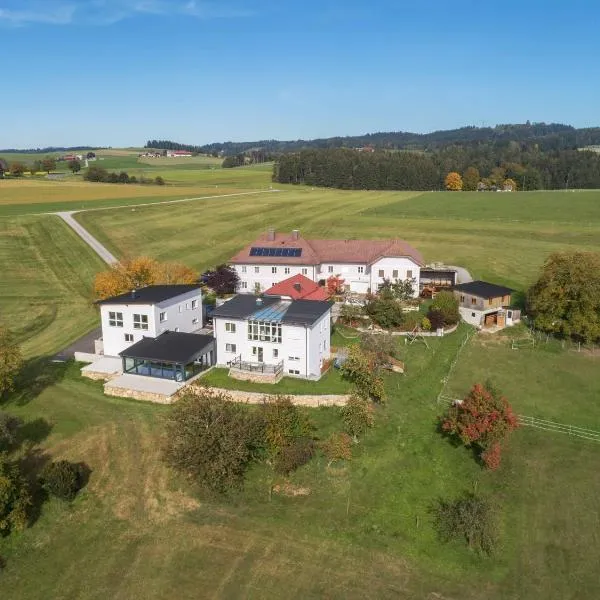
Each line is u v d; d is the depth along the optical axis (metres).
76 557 32.00
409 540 33.62
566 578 30.92
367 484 38.41
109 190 195.00
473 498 36.69
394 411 47.56
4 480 32.62
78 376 52.97
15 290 85.62
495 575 31.17
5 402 47.75
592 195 183.38
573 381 54.78
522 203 170.25
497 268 98.00
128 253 110.62
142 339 54.06
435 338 64.44
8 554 32.12
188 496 36.75
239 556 32.00
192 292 61.09
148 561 31.64
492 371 56.66
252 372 50.53
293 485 38.12
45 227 126.19
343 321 68.62
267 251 84.25
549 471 40.16
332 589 29.83
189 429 37.31
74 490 36.44
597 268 64.56
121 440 42.06
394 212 158.75
